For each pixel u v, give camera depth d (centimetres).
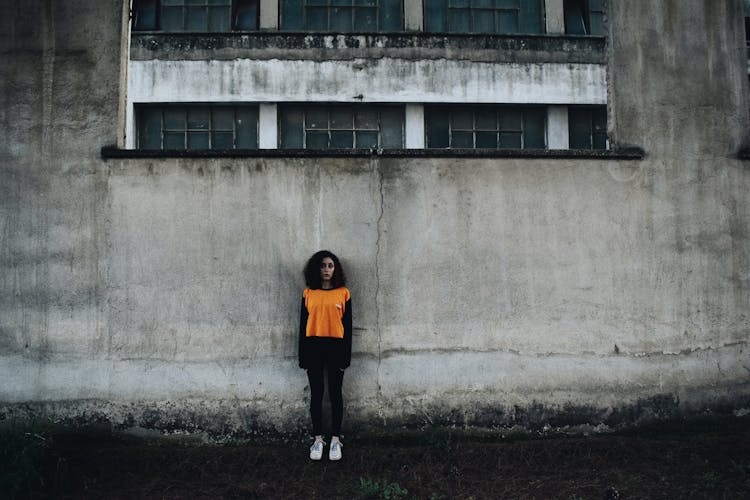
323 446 497
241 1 1407
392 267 532
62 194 526
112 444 511
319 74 1355
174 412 520
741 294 559
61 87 532
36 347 518
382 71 1365
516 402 532
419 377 529
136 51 1336
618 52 561
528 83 1388
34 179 527
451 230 537
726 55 575
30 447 462
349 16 1409
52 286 521
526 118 1422
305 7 1404
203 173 530
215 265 527
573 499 441
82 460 476
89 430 515
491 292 537
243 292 527
